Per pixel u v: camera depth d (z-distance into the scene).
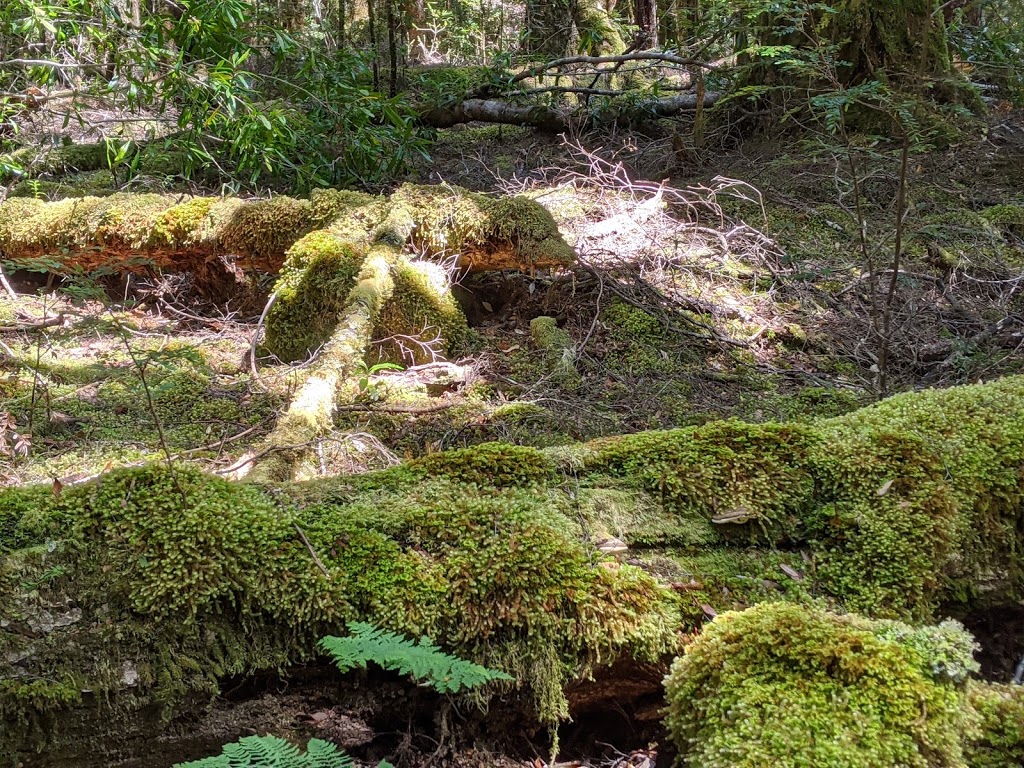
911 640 1.82
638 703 2.20
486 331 4.60
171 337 4.50
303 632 1.97
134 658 1.87
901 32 6.09
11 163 5.59
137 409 3.65
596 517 2.23
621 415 3.73
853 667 1.74
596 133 7.69
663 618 2.07
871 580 2.17
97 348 4.31
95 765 1.90
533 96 7.97
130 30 5.21
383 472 2.28
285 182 6.60
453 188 4.63
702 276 4.95
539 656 2.02
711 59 7.60
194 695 1.91
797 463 2.36
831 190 6.05
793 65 4.36
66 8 5.04
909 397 2.73
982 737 1.77
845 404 3.80
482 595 2.01
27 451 3.15
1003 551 2.34
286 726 1.99
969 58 6.81
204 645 1.92
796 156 6.34
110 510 1.96
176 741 1.94
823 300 4.82
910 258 5.23
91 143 7.20
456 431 3.54
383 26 8.85
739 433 2.43
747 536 2.26
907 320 4.56
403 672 1.57
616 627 2.03
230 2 5.37
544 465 2.33
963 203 5.91
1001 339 4.36
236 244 4.61
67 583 1.88
